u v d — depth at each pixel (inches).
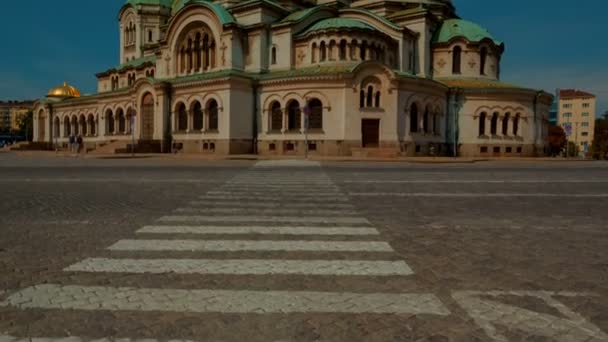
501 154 1710.1
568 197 507.2
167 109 1668.3
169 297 184.4
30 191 538.9
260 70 1638.8
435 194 525.0
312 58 1598.2
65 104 2316.7
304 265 231.0
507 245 278.4
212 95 1533.0
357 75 1427.2
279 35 1648.6
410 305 177.3
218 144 1515.7
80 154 1624.0
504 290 195.3
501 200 478.3
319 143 1456.7
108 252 254.2
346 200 470.6
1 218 359.6
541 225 343.3
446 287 199.0
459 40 1822.1
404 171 892.6
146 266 227.3
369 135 1460.4
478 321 162.1
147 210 401.1
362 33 1573.6
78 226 327.9
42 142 2440.9
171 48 1784.0
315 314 168.1
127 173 815.7
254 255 249.8
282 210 404.5
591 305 178.4
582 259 247.0
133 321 161.2
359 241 285.4
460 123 1686.8
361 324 159.3
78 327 155.8
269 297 185.3
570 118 4985.2
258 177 737.0
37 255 247.6
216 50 1658.5
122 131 1979.6
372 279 209.6
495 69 1888.5
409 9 1876.2
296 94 1485.0
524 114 1739.7
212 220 354.0
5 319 162.1
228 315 166.9
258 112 1573.6
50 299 181.6
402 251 261.4
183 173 816.3
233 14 1755.7
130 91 1850.4
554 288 198.5
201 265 229.8
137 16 2277.3
